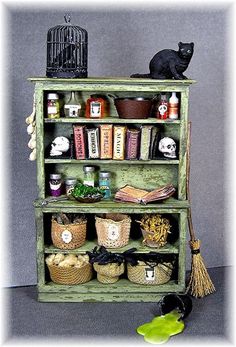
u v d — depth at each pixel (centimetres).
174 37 57
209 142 59
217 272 59
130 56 56
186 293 53
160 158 52
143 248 52
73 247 52
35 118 51
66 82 50
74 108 52
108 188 53
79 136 51
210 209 60
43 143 51
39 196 52
